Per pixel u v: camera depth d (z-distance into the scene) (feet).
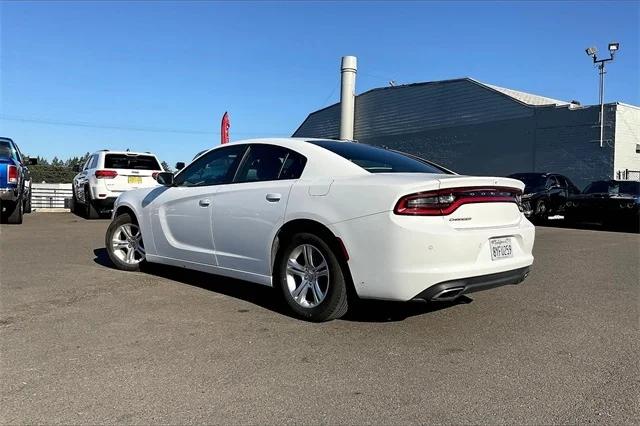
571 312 17.13
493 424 9.69
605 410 10.23
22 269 22.74
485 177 14.93
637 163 74.90
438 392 10.98
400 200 13.62
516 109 82.58
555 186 57.36
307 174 16.10
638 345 13.96
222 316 16.10
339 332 14.71
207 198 18.52
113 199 45.34
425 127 96.32
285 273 16.08
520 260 15.47
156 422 9.67
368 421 9.77
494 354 13.19
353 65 98.22
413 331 14.89
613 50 71.26
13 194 37.70
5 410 10.06
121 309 16.72
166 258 20.59
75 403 10.36
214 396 10.71
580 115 75.20
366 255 14.03
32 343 13.58
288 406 10.33
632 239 39.19
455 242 13.69
